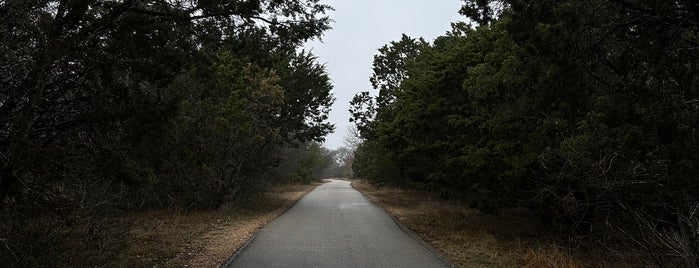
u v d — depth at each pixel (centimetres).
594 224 1084
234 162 1911
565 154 895
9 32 530
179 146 1479
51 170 662
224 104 1748
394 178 3259
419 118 1622
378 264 837
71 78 653
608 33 602
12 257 636
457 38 1792
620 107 559
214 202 1892
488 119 1208
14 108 590
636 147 606
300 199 2872
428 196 2862
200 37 824
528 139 1081
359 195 3369
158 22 757
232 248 989
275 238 1149
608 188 827
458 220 1633
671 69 538
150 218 1512
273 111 2262
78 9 612
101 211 1059
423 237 1217
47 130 682
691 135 507
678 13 536
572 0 608
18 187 611
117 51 682
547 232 1368
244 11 777
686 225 727
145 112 718
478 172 1302
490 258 924
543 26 632
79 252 807
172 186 1773
